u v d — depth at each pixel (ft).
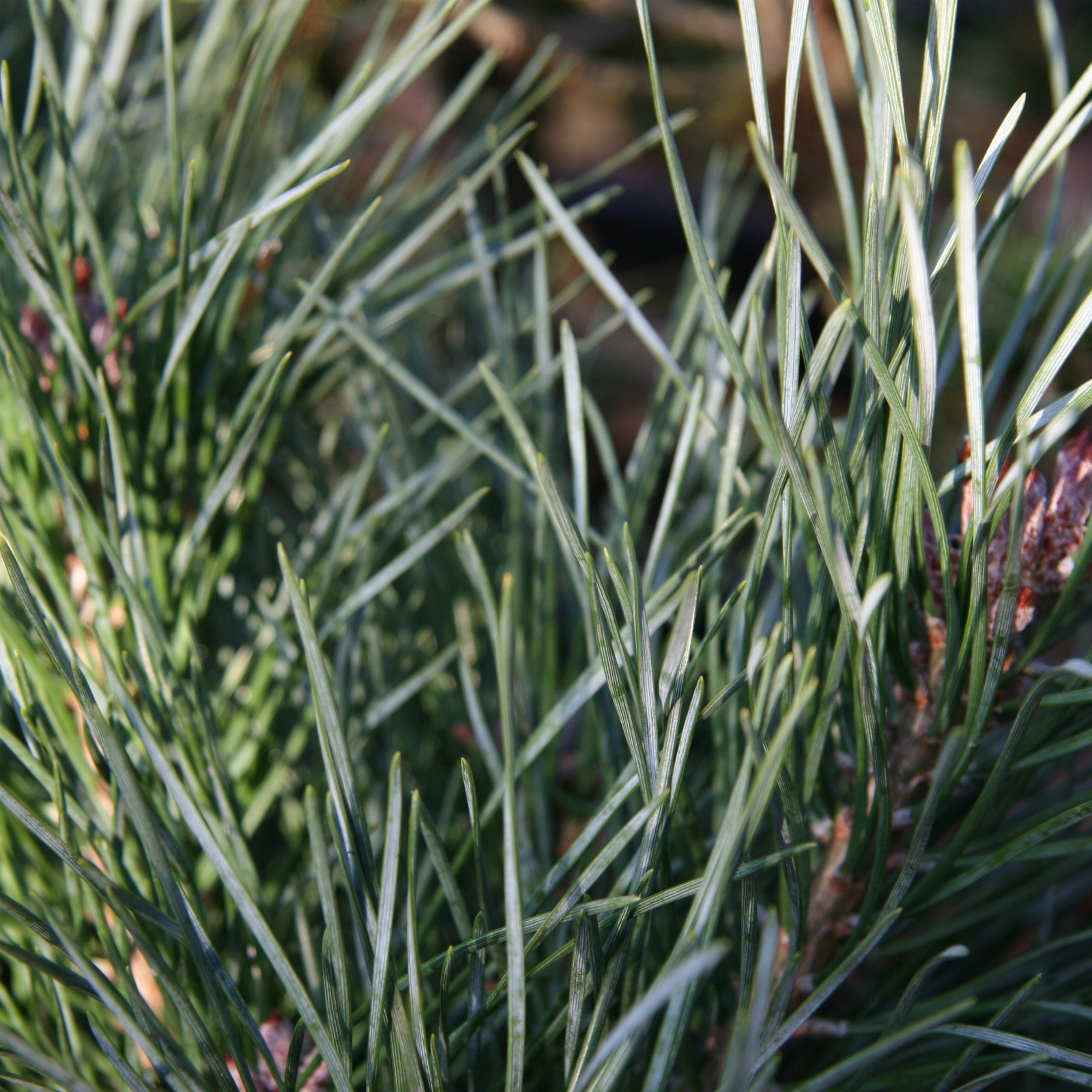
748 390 0.85
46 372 0.97
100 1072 0.94
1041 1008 0.87
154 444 0.99
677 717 0.84
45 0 0.95
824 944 0.93
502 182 1.11
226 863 0.83
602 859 0.83
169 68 0.95
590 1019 0.90
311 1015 0.82
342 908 1.01
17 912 0.83
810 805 0.96
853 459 0.85
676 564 1.08
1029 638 0.91
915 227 0.78
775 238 0.90
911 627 0.91
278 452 1.13
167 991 0.83
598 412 1.04
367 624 1.08
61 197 1.05
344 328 1.00
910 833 0.92
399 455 1.15
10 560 0.82
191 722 0.94
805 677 0.79
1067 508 0.87
